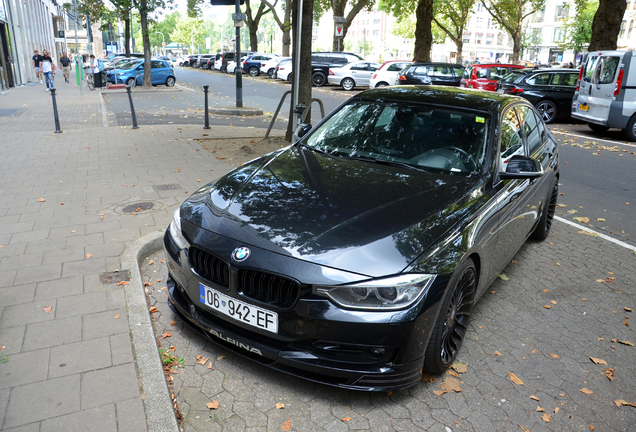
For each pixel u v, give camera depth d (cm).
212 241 273
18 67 2511
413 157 361
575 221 613
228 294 264
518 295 409
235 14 1488
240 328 273
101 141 940
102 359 281
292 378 285
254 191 312
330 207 287
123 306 338
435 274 253
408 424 254
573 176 832
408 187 315
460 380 293
